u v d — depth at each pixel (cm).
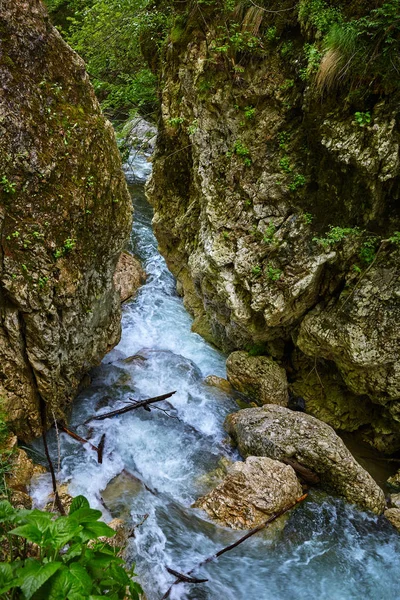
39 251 494
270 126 652
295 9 607
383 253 579
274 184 650
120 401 698
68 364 591
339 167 579
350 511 569
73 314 557
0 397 499
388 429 672
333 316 632
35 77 479
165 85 797
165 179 866
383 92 524
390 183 559
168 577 464
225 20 661
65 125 509
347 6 558
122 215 607
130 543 483
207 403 728
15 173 464
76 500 289
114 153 588
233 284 707
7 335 498
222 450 650
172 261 970
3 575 237
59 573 234
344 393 723
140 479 577
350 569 505
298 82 614
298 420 624
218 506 539
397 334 581
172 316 978
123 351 830
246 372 752
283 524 538
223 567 486
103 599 230
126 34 970
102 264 605
